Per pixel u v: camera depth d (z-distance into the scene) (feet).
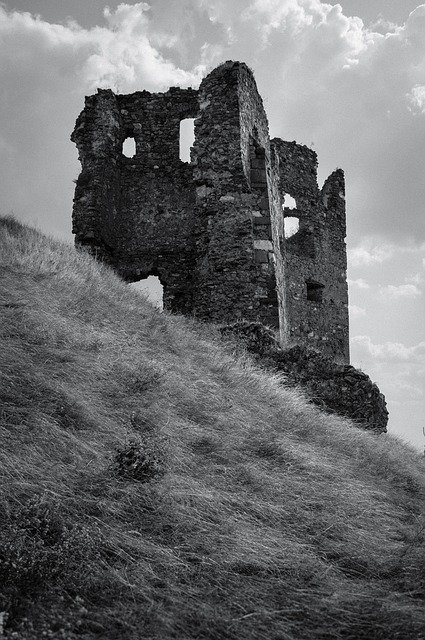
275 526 18.57
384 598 15.05
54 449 18.83
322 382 40.63
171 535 16.30
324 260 78.28
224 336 42.93
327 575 16.12
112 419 22.39
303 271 75.46
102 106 56.24
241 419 27.20
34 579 13.29
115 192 56.39
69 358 25.80
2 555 13.79
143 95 58.39
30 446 18.39
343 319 79.41
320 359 41.50
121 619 12.55
